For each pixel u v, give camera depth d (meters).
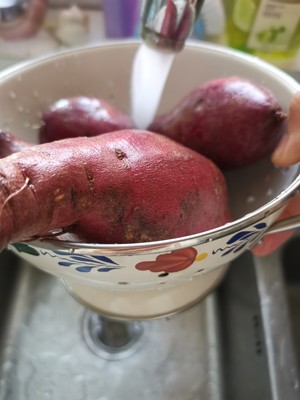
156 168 0.24
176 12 0.26
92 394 0.38
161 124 0.30
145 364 0.39
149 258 0.21
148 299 0.29
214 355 0.40
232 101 0.28
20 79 0.31
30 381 0.38
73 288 0.30
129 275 0.23
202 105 0.29
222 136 0.28
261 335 0.37
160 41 0.28
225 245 0.22
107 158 0.23
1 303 0.41
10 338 0.41
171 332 0.41
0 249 0.20
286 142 0.27
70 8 0.48
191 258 0.22
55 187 0.21
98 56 0.33
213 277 0.30
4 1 0.46
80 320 0.42
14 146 0.26
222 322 0.41
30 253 0.23
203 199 0.25
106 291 0.28
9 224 0.20
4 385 0.38
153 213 0.23
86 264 0.22
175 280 0.25
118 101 0.35
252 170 0.30
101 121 0.29
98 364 0.39
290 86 0.29
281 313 0.37
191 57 0.33
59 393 0.38
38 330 0.41
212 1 0.39
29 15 0.47
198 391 0.38
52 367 0.39
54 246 0.21
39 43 0.47
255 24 0.40
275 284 0.39
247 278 0.40
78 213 0.23
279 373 0.34
